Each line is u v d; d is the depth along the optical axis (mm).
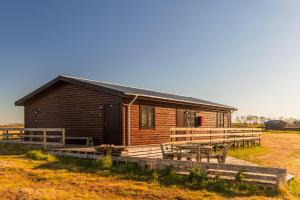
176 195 9961
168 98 20625
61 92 21406
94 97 19484
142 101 19547
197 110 25422
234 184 10805
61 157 16094
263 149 27344
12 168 13398
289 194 10086
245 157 20297
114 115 18406
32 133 23047
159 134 20797
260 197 9750
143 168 13312
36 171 13078
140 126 19250
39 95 22734
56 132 21531
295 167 17250
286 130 63438
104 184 11250
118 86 22609
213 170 11711
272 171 10719
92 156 15078
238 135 26812
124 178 12141
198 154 14719
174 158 16312
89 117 19656
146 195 9977
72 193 10078
